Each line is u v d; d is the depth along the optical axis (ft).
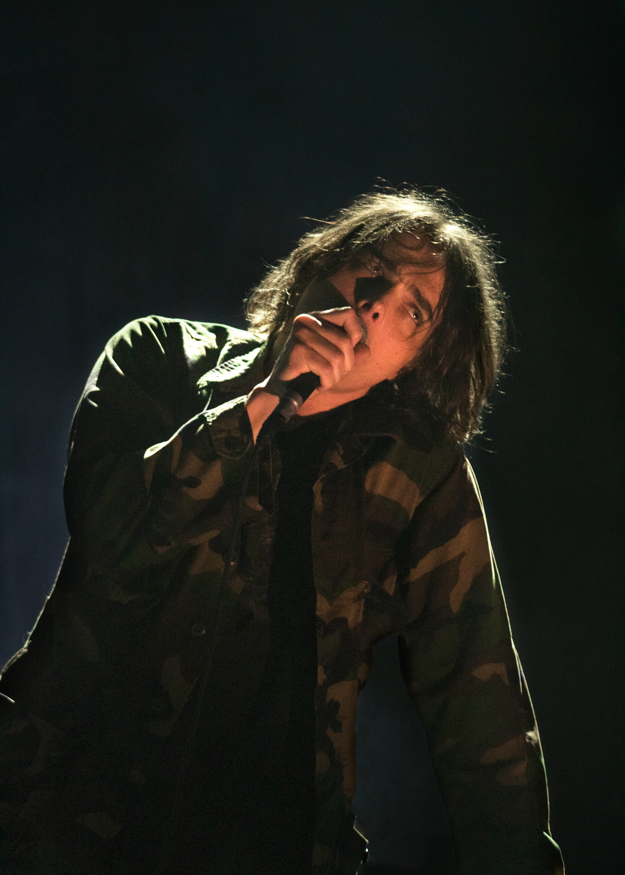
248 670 9.34
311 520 9.91
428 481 10.65
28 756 8.80
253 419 8.05
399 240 10.00
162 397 9.77
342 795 9.96
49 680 9.00
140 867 8.77
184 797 8.94
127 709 9.07
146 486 8.42
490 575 10.71
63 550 49.55
